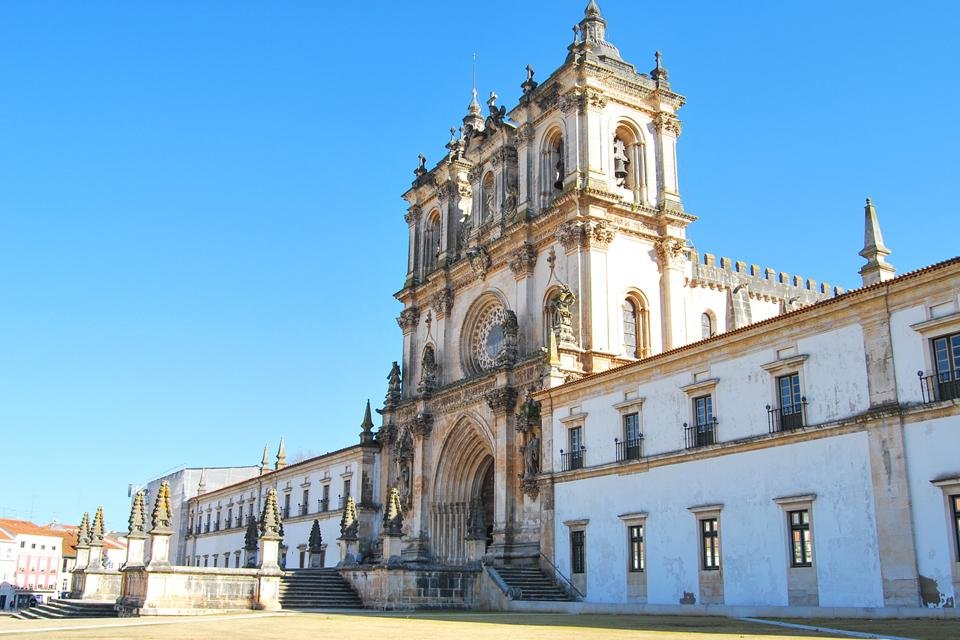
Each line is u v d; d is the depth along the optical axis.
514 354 60.22
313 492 87.69
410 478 70.75
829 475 34.06
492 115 69.44
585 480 47.38
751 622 30.45
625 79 62.09
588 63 60.12
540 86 63.69
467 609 49.28
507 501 56.53
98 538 62.16
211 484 127.00
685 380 41.94
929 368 31.23
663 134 63.06
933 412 30.77
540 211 62.25
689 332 67.81
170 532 45.94
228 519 109.31
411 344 76.19
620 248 58.88
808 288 79.69
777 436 36.28
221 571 46.75
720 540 38.44
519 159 64.94
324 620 36.06
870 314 33.47
